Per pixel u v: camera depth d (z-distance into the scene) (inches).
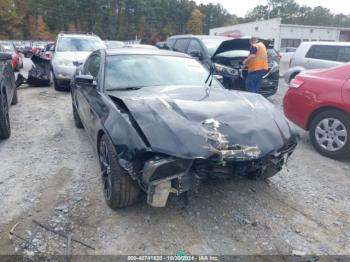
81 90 182.7
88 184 147.2
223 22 4010.8
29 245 107.1
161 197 107.8
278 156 120.3
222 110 125.8
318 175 165.9
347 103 180.4
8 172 158.6
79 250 105.8
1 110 194.5
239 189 145.6
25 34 2741.1
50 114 273.6
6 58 219.6
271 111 137.6
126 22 3250.5
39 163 169.9
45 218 121.3
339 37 1660.9
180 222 120.6
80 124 228.4
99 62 172.4
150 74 162.6
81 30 3127.5
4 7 2466.8
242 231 117.0
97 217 122.3
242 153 107.7
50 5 2994.6
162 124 111.0
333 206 135.9
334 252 108.4
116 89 149.9
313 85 199.2
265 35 1644.9
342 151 184.5
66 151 187.5
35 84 418.6
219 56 335.9
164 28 3390.7
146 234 113.9
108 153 119.2
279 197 140.9
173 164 104.2
